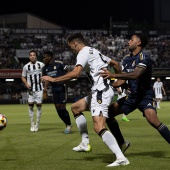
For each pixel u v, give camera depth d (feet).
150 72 25.27
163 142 34.86
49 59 45.09
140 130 46.52
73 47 25.49
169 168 22.91
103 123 23.94
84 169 23.00
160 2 223.71
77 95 172.24
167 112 87.40
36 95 47.03
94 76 24.35
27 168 23.52
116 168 22.97
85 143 28.66
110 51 186.19
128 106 25.88
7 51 174.91
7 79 167.02
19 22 226.99
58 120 66.64
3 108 115.55
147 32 195.11
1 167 23.93
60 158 27.02
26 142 36.14
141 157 26.86
